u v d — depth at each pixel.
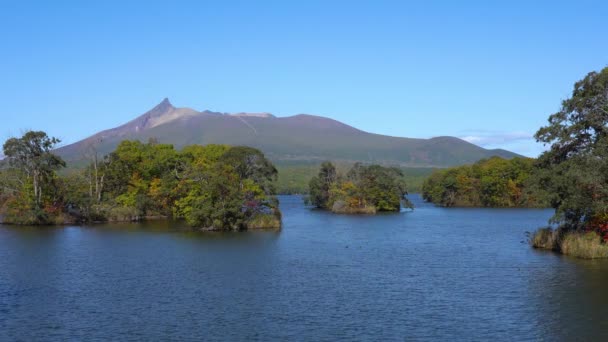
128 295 35.75
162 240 67.31
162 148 125.94
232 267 46.53
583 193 49.66
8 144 90.06
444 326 28.67
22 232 78.31
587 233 52.97
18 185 94.56
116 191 112.06
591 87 51.97
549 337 26.84
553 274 42.66
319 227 88.38
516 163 164.62
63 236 72.44
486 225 92.44
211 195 80.75
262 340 26.44
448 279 41.12
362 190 136.00
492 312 31.38
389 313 31.17
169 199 110.81
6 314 31.20
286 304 33.25
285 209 153.00
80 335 27.31
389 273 43.72
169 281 40.34
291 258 51.84
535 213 129.12
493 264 48.03
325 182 159.88
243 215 82.25
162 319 30.03
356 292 36.59
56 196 96.12
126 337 26.95
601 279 40.34
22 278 41.72
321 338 26.73
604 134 51.78
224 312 31.44
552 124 55.44
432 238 70.75
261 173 102.88
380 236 73.25
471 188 171.12
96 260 50.53
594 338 26.66
